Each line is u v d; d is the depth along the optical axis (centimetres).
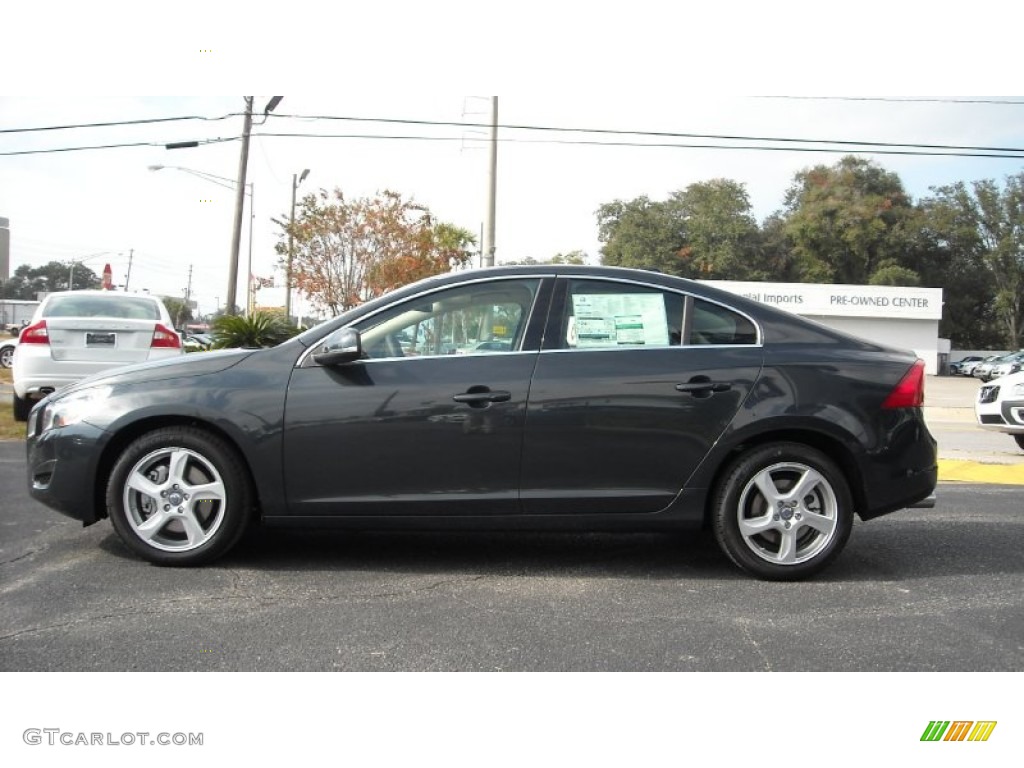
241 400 434
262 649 348
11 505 588
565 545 518
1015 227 6762
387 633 367
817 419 439
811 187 6681
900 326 4903
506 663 340
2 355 2264
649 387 438
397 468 436
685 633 374
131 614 382
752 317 458
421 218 2350
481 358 443
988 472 912
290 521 439
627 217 6309
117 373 455
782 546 445
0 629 363
